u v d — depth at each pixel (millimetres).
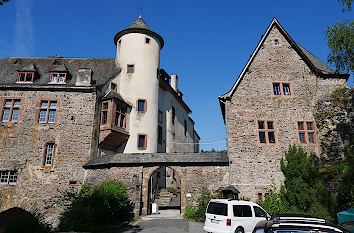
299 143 17578
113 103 21453
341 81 18953
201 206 15711
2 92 21281
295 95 18672
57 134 20188
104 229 12344
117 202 14000
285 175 16078
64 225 11547
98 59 27000
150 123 24234
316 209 13859
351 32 14875
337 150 16641
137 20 27578
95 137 20469
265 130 17797
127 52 25578
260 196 16375
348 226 8297
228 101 18406
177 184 31609
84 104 20922
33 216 10047
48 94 21203
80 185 18875
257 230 6090
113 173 17344
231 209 10781
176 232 12047
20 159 19688
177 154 18000
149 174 17188
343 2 14656
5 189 19078
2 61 26375
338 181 14719
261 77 19047
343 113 17234
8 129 20375
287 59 19562
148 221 14734
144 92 24609
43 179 19203
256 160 17094
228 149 17312
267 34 20234
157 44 27141
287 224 5348
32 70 22500
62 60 26812
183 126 36906
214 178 16672
